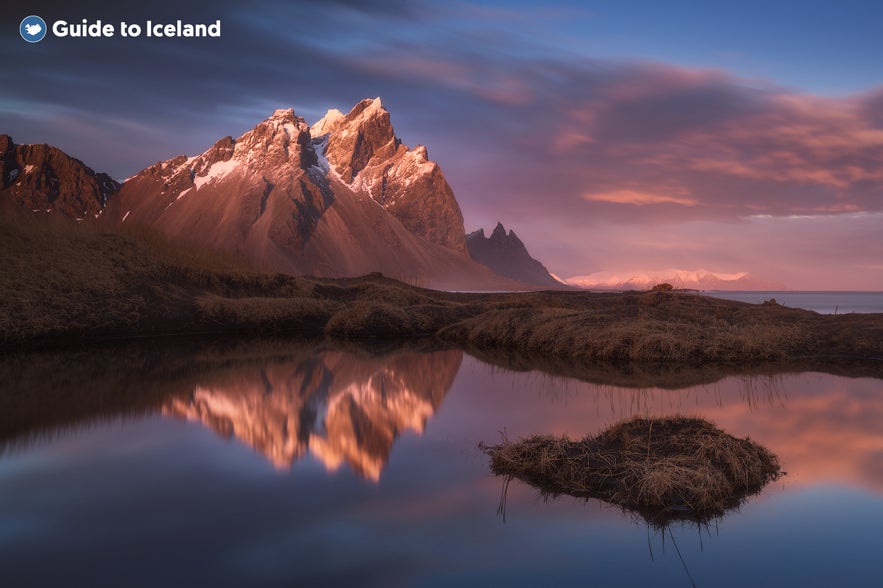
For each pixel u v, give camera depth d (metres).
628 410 11.09
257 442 8.67
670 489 6.30
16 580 4.58
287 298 30.09
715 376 15.54
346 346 22.75
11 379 14.02
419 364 17.78
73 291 22.95
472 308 32.16
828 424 9.88
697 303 29.59
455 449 8.34
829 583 4.59
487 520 5.79
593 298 35.88
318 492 6.52
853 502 6.33
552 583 4.57
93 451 8.12
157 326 24.33
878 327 20.92
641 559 5.01
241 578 4.63
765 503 6.31
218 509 6.01
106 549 5.12
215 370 15.91
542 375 15.67
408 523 5.70
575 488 6.69
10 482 6.84
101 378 14.32
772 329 20.77
